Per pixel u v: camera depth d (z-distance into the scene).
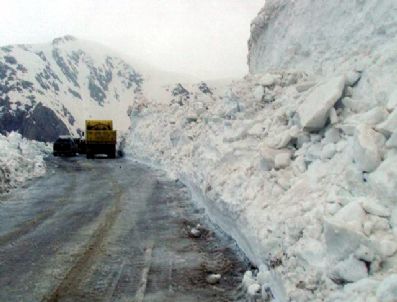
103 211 12.05
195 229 9.18
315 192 5.55
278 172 6.98
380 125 5.02
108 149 39.47
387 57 6.57
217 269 6.83
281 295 4.73
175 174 20.55
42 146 51.00
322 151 6.17
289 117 8.12
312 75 10.44
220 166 10.09
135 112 42.56
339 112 6.66
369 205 4.29
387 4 8.35
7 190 16.48
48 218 11.05
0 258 7.51
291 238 5.04
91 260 7.35
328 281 4.10
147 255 7.65
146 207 12.68
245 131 10.06
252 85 11.87
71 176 22.06
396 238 3.97
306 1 13.23
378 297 3.37
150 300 5.63
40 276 6.55
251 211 6.88
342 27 10.23
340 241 4.04
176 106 34.19
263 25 16.34
